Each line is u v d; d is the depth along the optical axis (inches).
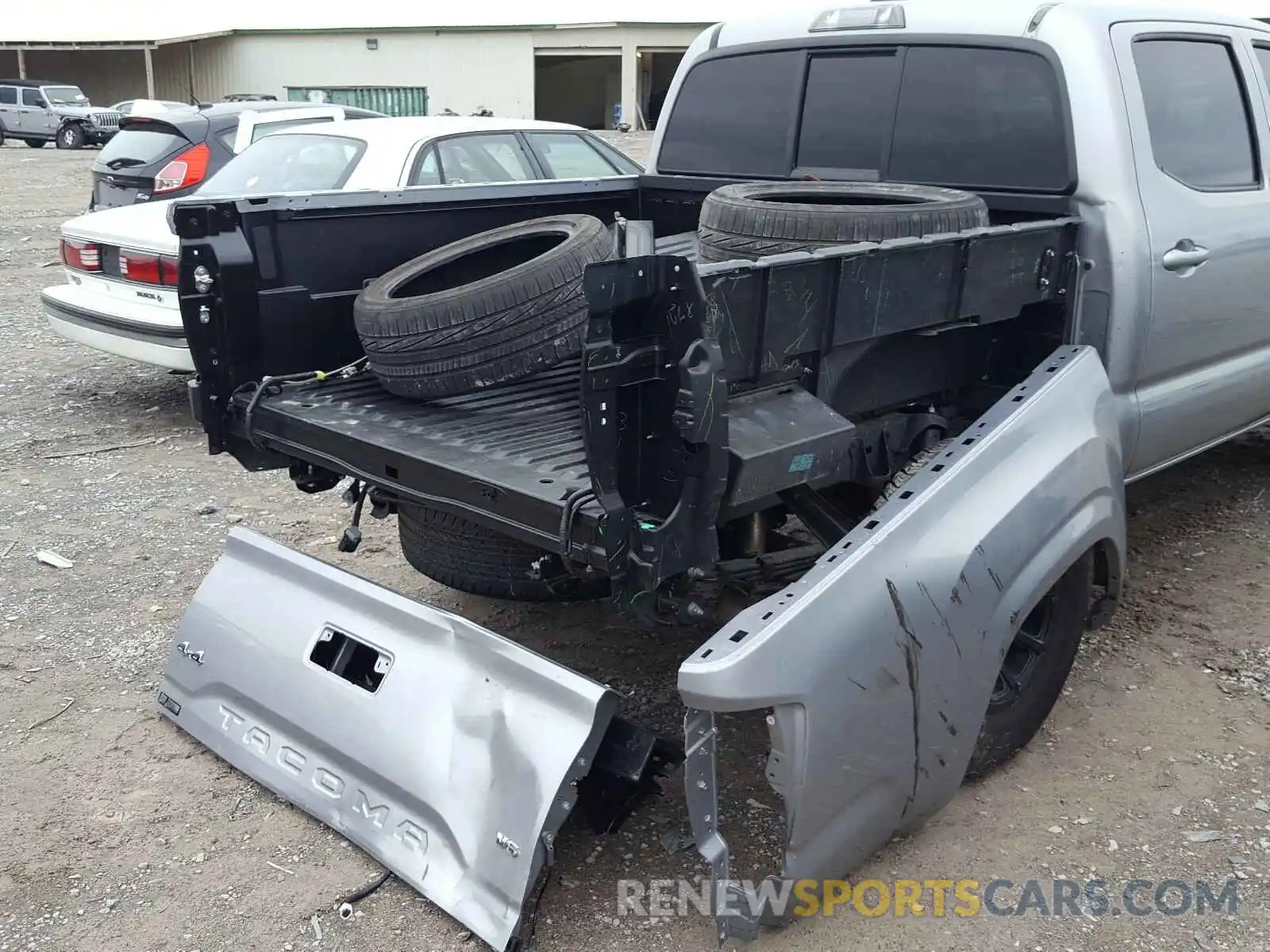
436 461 116.6
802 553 122.9
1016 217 153.2
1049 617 135.8
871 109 168.4
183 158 342.6
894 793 108.6
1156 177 150.0
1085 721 147.0
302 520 217.9
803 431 109.5
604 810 120.4
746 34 185.3
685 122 195.2
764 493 106.7
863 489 137.7
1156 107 155.5
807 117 176.6
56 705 150.9
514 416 135.4
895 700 105.5
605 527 98.3
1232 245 164.6
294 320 146.7
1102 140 144.1
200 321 138.6
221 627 140.3
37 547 203.2
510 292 127.5
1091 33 147.3
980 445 118.6
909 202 146.5
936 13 161.2
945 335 138.2
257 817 128.0
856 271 111.7
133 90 1626.5
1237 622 173.3
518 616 176.7
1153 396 158.6
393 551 202.5
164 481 240.1
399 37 1446.9
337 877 118.1
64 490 233.1
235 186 267.1
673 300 95.8
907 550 108.0
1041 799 131.0
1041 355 148.1
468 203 164.7
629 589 100.5
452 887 110.8
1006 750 133.7
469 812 111.3
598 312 92.7
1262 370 185.9
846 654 100.9
